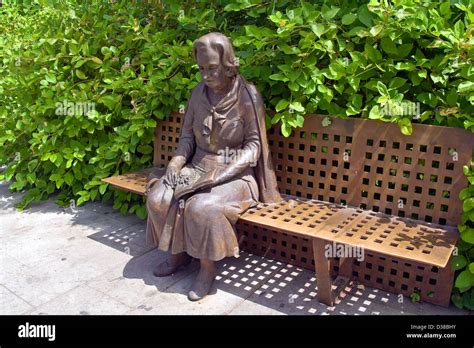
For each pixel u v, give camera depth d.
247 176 2.97
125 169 4.09
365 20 2.73
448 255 2.21
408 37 2.78
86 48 3.96
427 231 2.53
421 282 2.78
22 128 4.36
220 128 2.94
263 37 3.01
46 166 4.38
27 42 4.56
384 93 2.68
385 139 2.78
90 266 3.19
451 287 2.66
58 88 4.06
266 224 2.64
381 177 2.83
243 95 2.93
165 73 3.59
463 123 2.60
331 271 3.01
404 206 2.77
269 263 3.31
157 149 3.93
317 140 3.05
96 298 2.78
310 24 2.78
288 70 2.92
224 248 2.66
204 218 2.61
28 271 3.10
